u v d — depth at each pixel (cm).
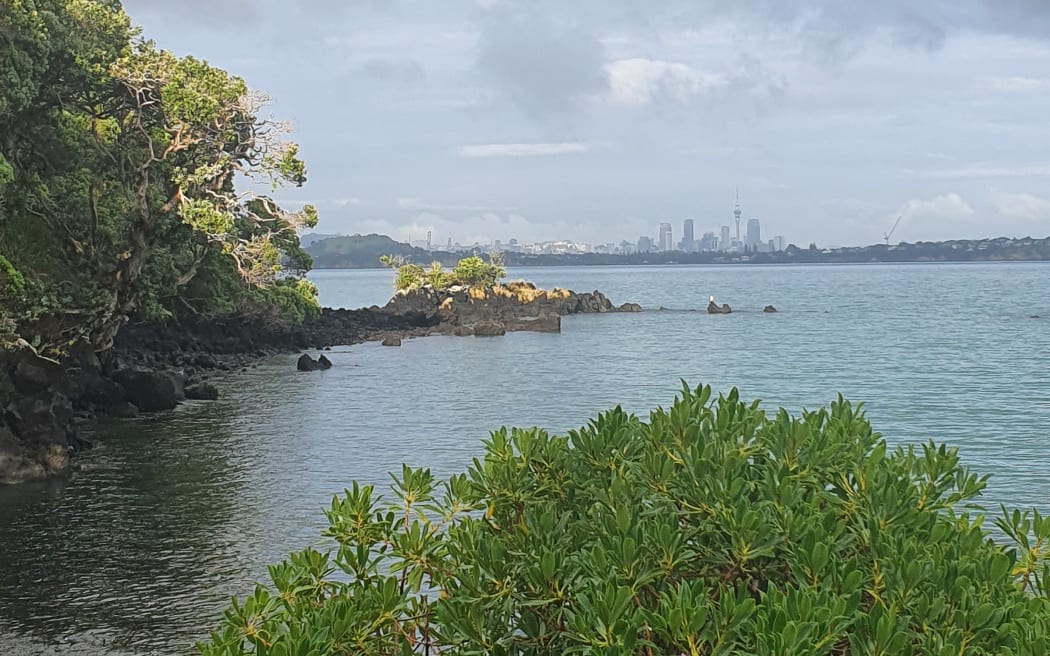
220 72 4822
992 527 2575
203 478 3734
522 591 784
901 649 616
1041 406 5656
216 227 4862
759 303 17725
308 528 3014
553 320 11700
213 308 7219
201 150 4994
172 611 2300
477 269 14025
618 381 7006
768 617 625
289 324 9212
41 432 3719
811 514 736
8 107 4047
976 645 645
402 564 922
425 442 4575
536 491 873
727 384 6819
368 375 7344
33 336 4031
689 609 632
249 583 2497
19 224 4303
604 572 701
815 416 938
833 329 11681
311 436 4694
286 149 5081
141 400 5422
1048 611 683
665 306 16938
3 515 3177
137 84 4697
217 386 6631
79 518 3141
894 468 870
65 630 2186
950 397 6069
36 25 4062
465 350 9419
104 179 4866
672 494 784
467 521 889
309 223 5647
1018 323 12469
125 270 4697
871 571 717
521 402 5978
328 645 766
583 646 700
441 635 826
